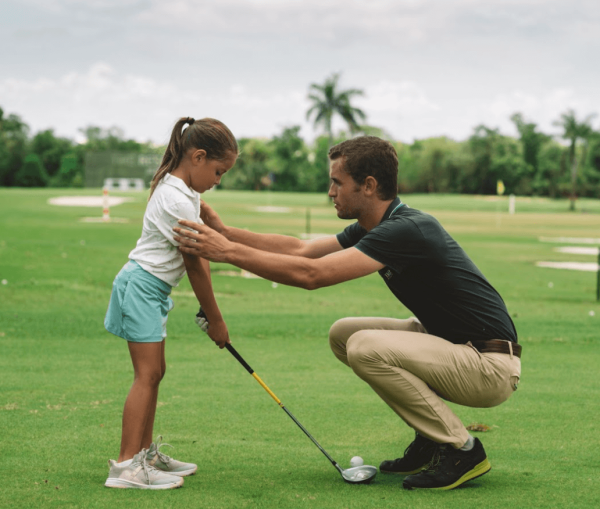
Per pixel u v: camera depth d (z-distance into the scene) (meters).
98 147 122.31
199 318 3.29
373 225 3.38
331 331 3.66
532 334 8.23
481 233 31.27
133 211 36.56
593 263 19.62
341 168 3.29
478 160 92.31
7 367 5.86
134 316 3.08
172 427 4.13
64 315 8.81
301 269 3.07
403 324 3.62
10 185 102.19
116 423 4.14
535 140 91.44
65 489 2.96
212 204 47.59
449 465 3.09
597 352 7.11
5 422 4.14
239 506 2.76
